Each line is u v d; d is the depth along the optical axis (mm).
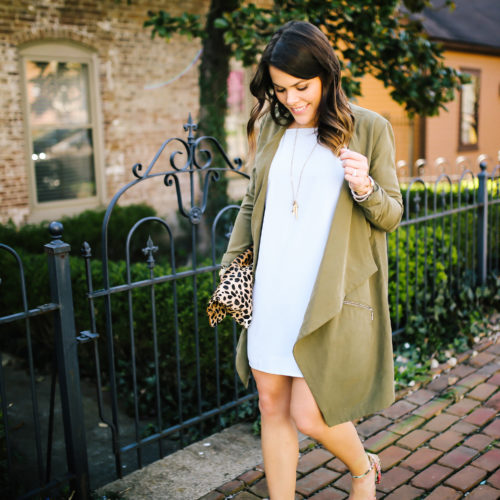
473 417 2848
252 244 1987
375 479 2143
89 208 7527
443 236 3957
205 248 6617
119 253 6707
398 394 3074
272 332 1814
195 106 8508
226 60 6504
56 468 3002
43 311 2082
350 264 1743
